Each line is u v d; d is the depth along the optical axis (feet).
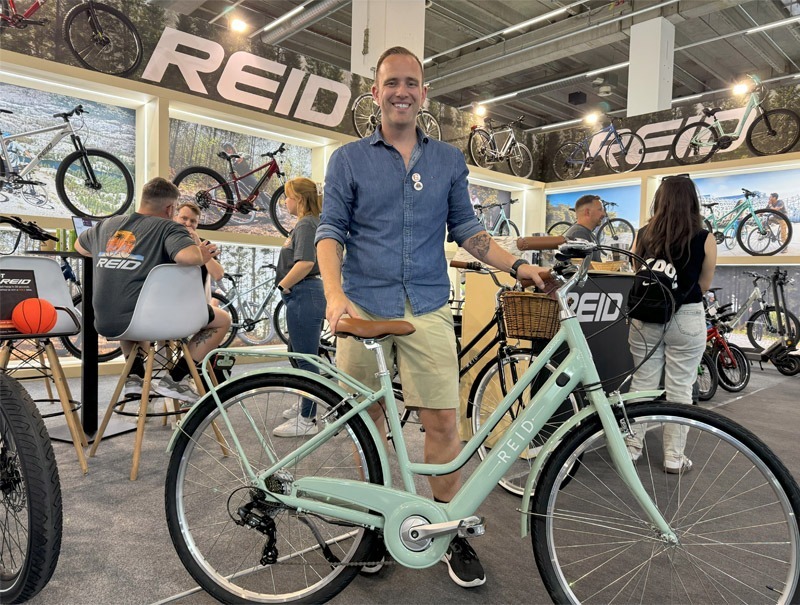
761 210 22.62
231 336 20.21
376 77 5.08
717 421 4.31
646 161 25.54
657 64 24.48
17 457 4.63
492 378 7.79
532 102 37.99
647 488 5.53
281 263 9.83
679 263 7.60
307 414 4.79
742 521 6.37
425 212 5.08
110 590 4.91
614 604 4.87
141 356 9.13
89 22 15.53
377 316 5.09
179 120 18.69
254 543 5.61
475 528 4.24
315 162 22.09
